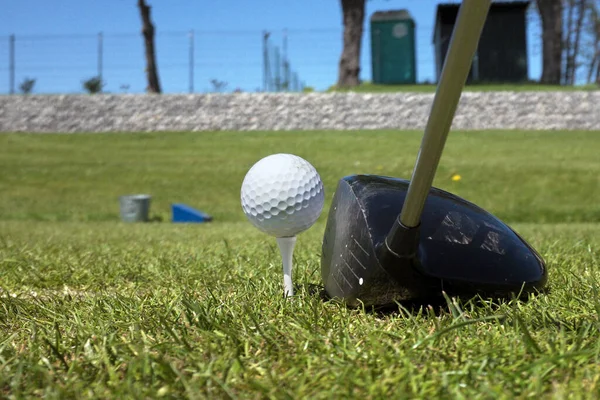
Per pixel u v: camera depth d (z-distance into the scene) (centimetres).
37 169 234
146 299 37
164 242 80
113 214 189
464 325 27
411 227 29
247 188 35
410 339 27
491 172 204
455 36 21
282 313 32
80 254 63
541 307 31
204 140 276
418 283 31
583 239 67
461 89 22
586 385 21
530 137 261
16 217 185
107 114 303
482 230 34
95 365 25
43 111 303
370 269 31
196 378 22
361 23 363
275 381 22
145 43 379
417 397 20
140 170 232
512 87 316
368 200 33
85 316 34
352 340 27
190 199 202
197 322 30
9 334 31
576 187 187
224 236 94
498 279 32
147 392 21
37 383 23
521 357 24
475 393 21
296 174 35
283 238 36
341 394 21
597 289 36
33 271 51
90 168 236
